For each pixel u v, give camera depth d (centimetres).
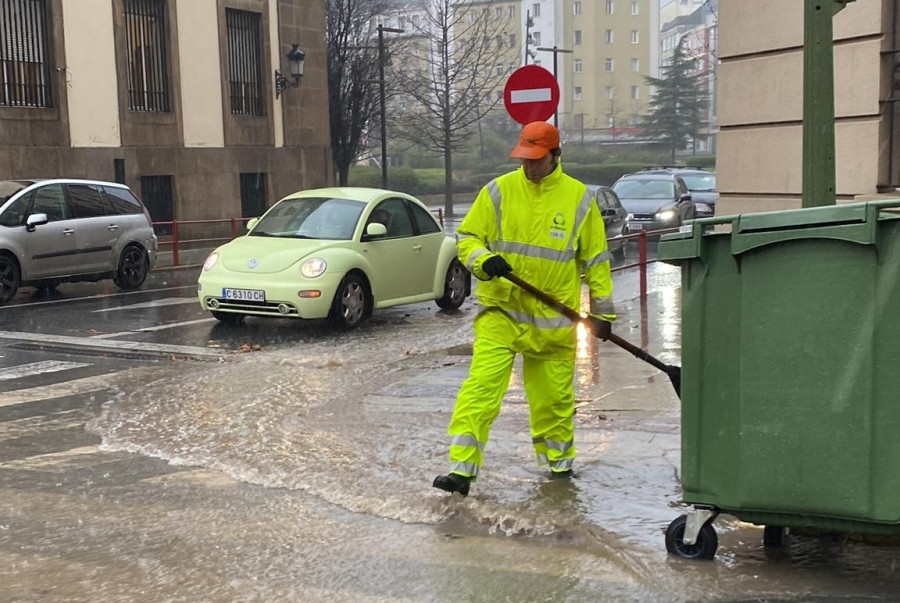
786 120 1016
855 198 957
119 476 602
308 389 834
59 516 530
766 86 1030
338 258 1191
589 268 553
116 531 506
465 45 6438
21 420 752
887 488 400
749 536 482
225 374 909
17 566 461
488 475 585
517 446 645
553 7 10650
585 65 10806
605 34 10875
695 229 430
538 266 544
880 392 400
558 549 472
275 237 1252
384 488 560
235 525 512
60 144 2388
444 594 421
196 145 2761
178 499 556
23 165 2306
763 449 421
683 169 2903
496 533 495
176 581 440
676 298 1386
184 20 2712
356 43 4047
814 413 411
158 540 492
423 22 7006
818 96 534
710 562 449
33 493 571
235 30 2916
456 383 857
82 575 449
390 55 4266
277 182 3038
